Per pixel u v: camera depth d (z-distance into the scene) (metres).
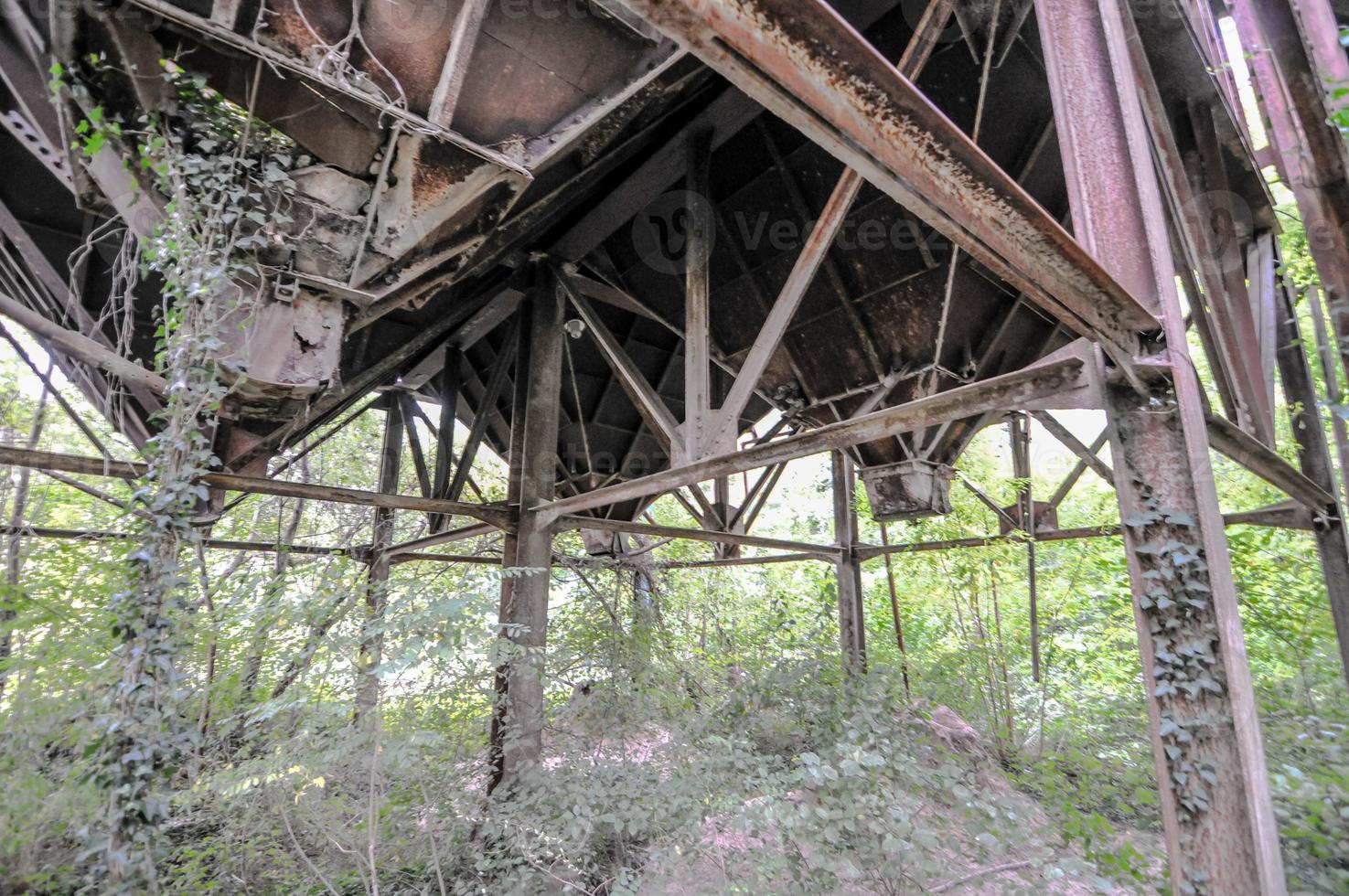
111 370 5.43
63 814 4.92
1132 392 3.13
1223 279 5.36
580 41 4.51
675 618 13.00
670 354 10.02
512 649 5.91
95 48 3.77
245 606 6.04
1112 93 3.33
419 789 6.21
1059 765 5.73
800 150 6.73
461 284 8.11
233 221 4.31
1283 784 3.94
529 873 5.41
